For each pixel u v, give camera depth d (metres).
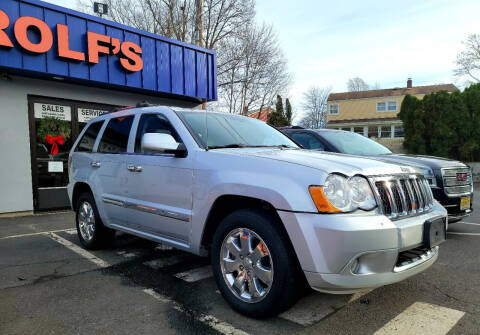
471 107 18.09
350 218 2.31
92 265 4.06
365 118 36.41
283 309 2.56
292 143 4.14
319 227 2.31
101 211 4.32
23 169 7.32
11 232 5.79
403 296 3.12
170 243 3.42
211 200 2.90
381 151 6.23
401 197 2.63
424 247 2.65
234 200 2.90
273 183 2.53
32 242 5.11
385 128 34.94
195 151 3.17
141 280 3.57
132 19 19.02
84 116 8.33
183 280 3.58
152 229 3.58
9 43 6.41
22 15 6.67
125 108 4.45
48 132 7.73
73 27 7.38
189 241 3.15
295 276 2.48
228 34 18.89
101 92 8.55
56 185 7.89
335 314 2.77
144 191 3.63
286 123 28.75
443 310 2.85
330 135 6.26
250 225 2.65
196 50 10.02
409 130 19.97
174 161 3.30
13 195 7.20
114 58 8.11
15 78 7.16
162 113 3.70
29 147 7.39
